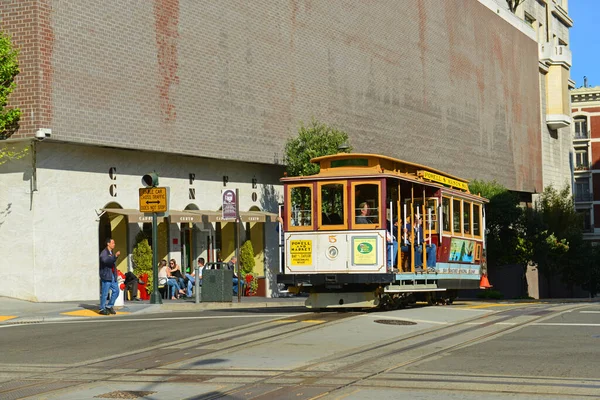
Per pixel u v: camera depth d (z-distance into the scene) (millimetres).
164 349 16562
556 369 13508
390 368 13836
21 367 14945
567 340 17219
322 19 46812
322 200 24453
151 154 35688
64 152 31625
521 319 21719
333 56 47656
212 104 38031
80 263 32094
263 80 41656
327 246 24250
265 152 41562
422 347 16422
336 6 48188
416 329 19328
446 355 15266
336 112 47688
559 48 87938
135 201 34781
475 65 67938
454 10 64125
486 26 70750
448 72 62594
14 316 25375
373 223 23766
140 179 35094
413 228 25328
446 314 22766
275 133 42406
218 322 21016
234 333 18578
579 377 12742
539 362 14266
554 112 87750
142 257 34438
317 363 14484
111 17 32688
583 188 97688
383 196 23688
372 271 23688
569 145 95812
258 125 41156
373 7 52125
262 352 15852
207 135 37656
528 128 80438
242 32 40281
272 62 42406
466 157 65375
